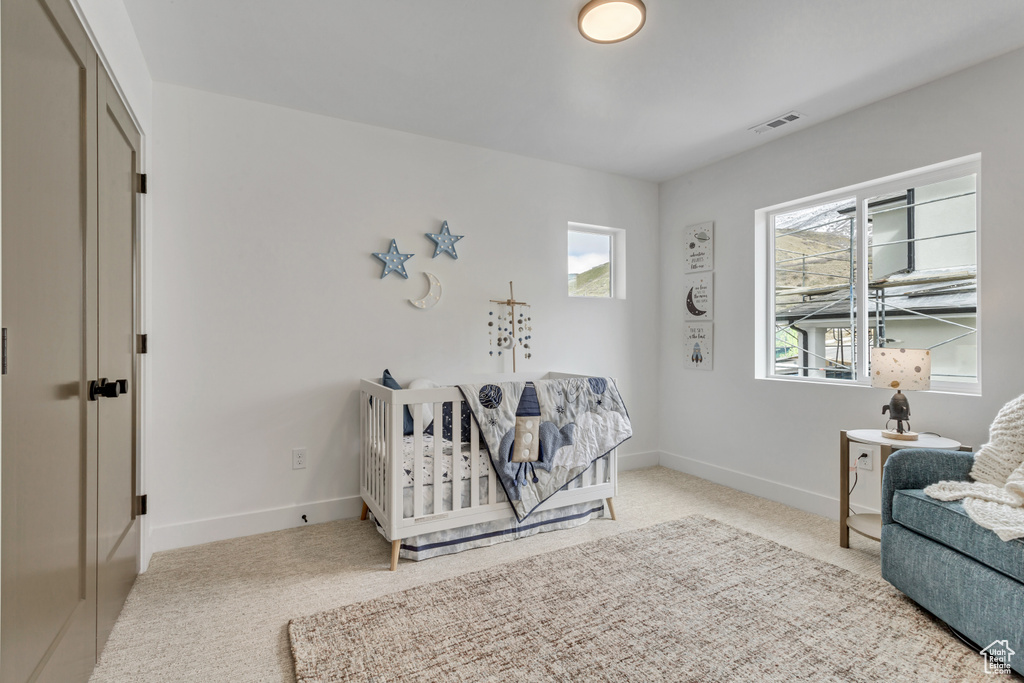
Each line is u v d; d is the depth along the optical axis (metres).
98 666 1.58
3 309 0.94
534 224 3.62
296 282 2.83
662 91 2.65
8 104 0.97
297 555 2.43
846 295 3.08
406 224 3.14
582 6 1.96
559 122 3.02
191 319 2.58
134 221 2.17
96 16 1.49
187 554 2.44
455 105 2.80
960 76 2.43
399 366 3.12
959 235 2.59
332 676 1.53
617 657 1.63
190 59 2.33
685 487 3.53
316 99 2.73
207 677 1.54
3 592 0.93
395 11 1.99
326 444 2.91
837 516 2.90
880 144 2.74
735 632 1.77
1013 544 1.52
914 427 2.58
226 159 2.67
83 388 1.41
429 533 2.40
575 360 3.79
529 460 2.54
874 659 1.62
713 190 3.72
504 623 1.82
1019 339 2.24
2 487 0.93
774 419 3.28
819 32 2.13
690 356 3.89
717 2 1.92
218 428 2.64
